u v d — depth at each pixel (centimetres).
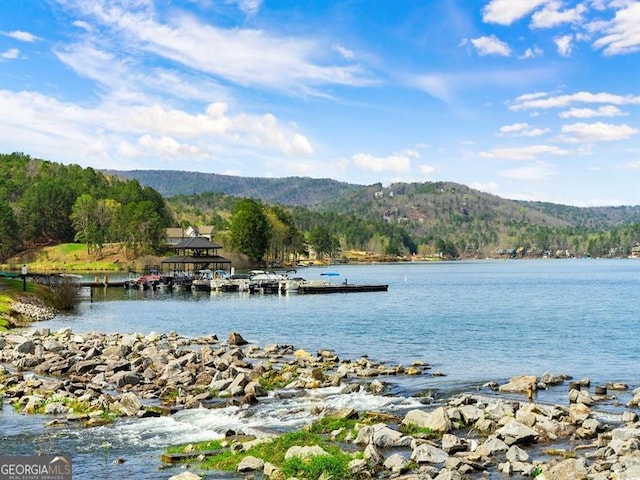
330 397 2888
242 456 1922
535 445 2092
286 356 4188
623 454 1902
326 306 8481
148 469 1886
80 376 3362
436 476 1758
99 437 2241
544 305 8500
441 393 2997
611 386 3123
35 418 2506
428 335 5400
